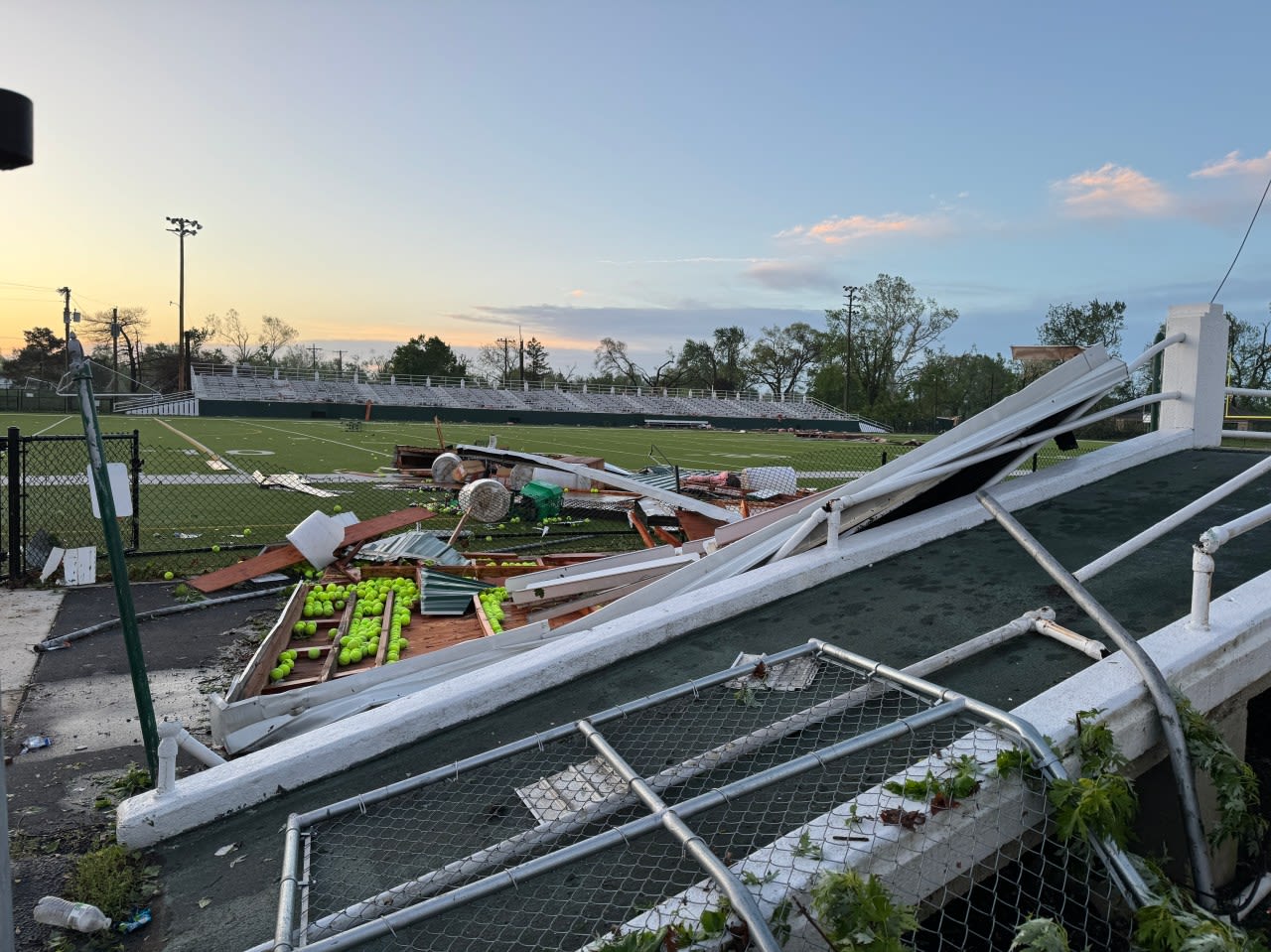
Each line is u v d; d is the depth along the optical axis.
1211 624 4.31
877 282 92.88
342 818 3.68
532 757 4.05
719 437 56.25
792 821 3.19
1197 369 8.09
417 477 22.17
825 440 53.41
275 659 6.59
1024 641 4.51
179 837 3.89
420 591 8.61
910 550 6.20
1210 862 3.86
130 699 6.43
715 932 2.46
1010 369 89.56
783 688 4.30
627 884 3.00
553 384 103.56
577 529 14.65
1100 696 3.65
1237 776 3.62
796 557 5.93
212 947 3.09
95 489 4.41
